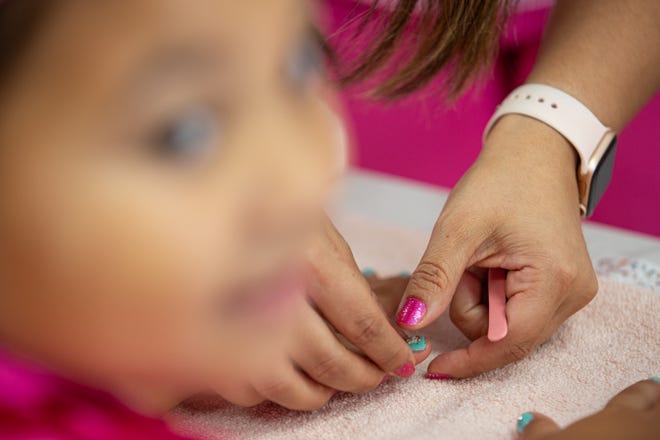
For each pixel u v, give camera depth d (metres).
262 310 0.27
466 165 0.94
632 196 0.86
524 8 0.87
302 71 0.27
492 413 0.46
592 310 0.53
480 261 0.49
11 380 0.29
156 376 0.27
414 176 0.94
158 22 0.22
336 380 0.44
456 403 0.47
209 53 0.23
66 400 0.31
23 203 0.22
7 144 0.22
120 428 0.33
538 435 0.42
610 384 0.48
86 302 0.23
